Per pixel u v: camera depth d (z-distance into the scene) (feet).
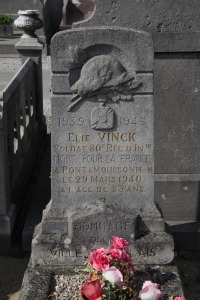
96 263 14.62
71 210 17.66
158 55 20.35
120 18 20.15
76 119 17.12
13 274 19.40
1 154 20.27
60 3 70.49
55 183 17.58
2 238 20.80
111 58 16.75
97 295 13.33
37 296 15.70
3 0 69.87
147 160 17.47
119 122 17.17
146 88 16.93
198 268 19.62
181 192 21.35
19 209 23.81
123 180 17.61
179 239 20.75
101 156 17.42
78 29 16.60
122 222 17.25
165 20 20.13
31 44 31.71
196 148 21.13
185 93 20.67
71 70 16.79
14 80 24.82
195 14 20.06
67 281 16.60
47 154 31.94
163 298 15.52
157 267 17.19
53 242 17.38
